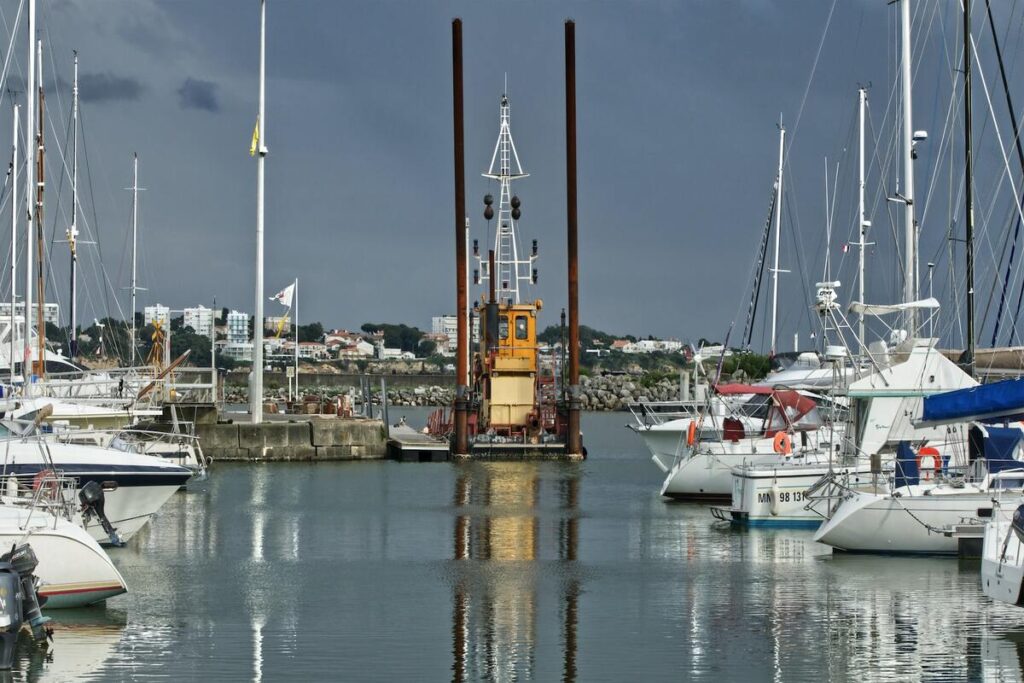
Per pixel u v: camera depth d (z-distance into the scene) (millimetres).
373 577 34500
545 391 79312
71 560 28812
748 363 108500
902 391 41281
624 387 190250
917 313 46750
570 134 74562
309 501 52469
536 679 24484
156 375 69500
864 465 40844
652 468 70062
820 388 52969
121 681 24094
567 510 49531
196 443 60219
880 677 24516
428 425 89125
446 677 24562
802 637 27531
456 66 74000
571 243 75375
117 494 36906
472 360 81625
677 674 24781
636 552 38656
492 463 72750
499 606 30750
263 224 73312
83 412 52312
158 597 31391
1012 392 33594
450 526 44719
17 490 32281
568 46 74312
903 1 50125
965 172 51438
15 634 24172
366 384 96000
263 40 71250
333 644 26953
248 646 26672
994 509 30875
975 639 27219
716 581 33688
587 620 29281
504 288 80250
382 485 59406
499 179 80250
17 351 61312
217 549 39000
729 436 54000
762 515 43125
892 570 34844
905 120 49719
